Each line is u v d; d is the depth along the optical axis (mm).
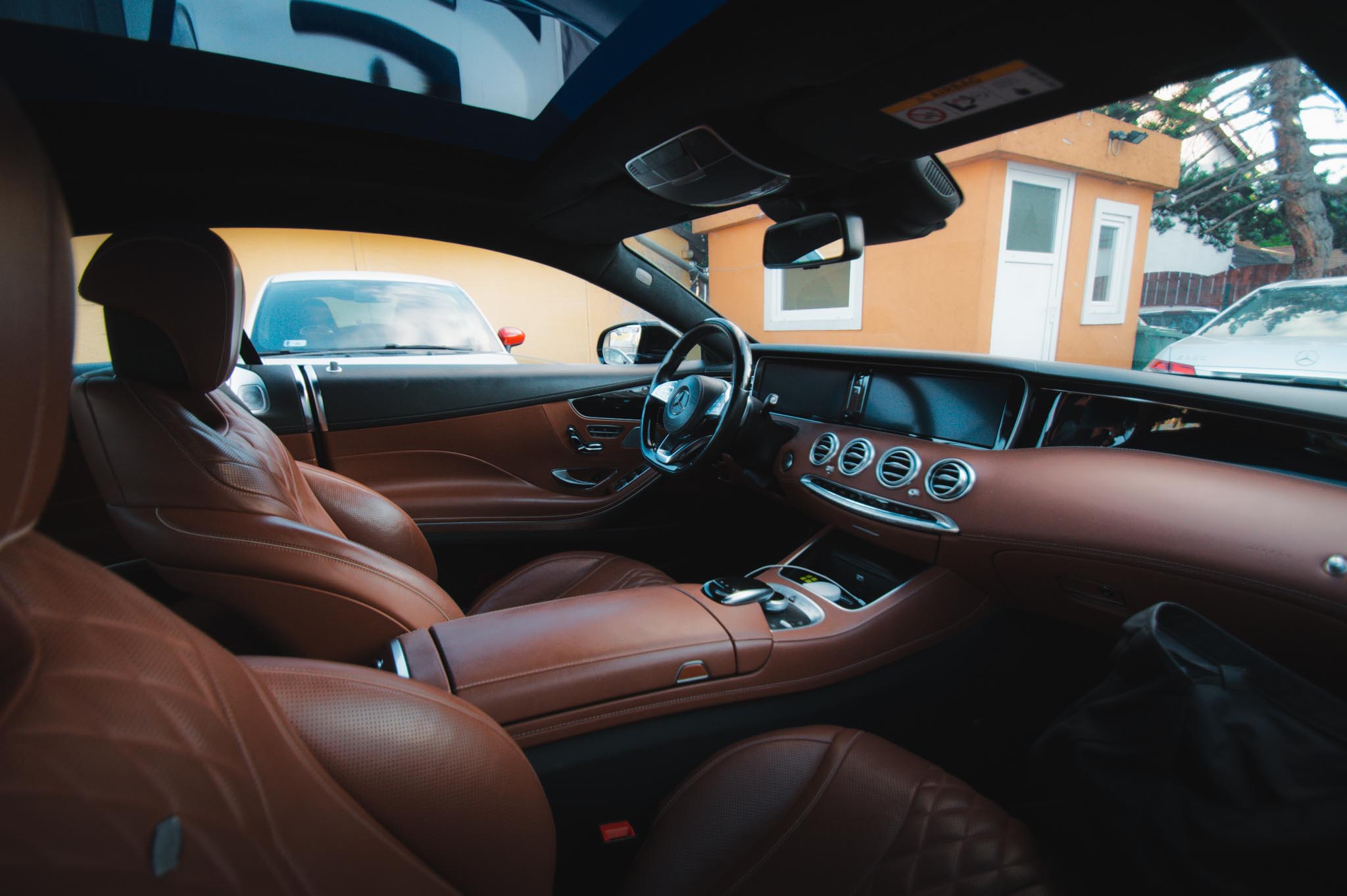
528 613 1041
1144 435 1296
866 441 1680
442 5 1281
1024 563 1310
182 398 928
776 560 2316
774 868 774
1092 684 1510
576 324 5031
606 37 1265
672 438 1799
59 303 253
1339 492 994
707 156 1390
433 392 2062
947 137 1241
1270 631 1034
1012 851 781
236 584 881
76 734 268
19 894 229
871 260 4133
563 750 908
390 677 539
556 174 1664
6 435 234
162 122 1379
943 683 1425
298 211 1664
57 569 321
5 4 1124
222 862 302
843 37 979
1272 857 597
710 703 1041
